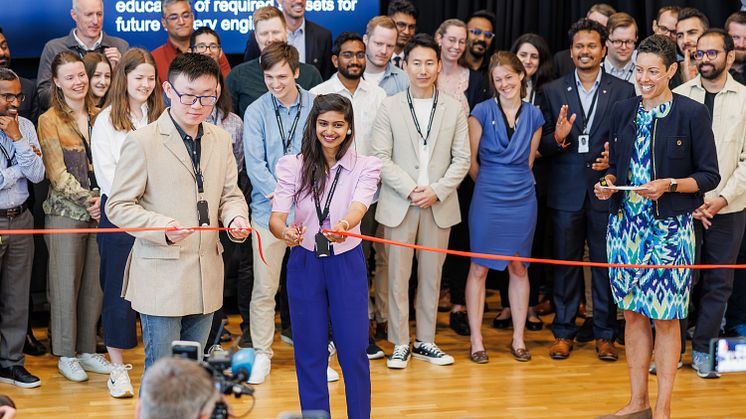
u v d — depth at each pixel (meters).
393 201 5.09
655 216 4.06
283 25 5.45
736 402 4.59
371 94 5.29
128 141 3.43
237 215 3.56
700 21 5.56
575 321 5.56
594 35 5.23
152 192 3.46
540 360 5.25
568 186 5.34
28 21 6.11
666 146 4.06
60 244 4.79
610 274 4.25
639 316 4.24
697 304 5.67
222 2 6.29
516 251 5.21
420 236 5.12
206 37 5.43
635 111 4.14
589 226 5.32
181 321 3.64
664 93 4.07
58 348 4.83
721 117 5.00
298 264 3.79
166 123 3.47
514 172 5.20
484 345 5.52
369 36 5.48
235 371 2.54
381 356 5.23
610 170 4.27
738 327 5.54
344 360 3.81
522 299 5.29
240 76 5.42
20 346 4.77
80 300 4.91
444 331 5.82
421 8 6.66
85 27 5.53
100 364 4.92
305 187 3.75
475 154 5.31
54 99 4.82
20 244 4.72
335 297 3.77
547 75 5.71
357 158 3.81
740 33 5.61
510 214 5.20
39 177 4.68
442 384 4.81
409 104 5.12
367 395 3.85
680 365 5.16
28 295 4.79
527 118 5.21
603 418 4.22
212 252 3.56
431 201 5.05
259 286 4.93
